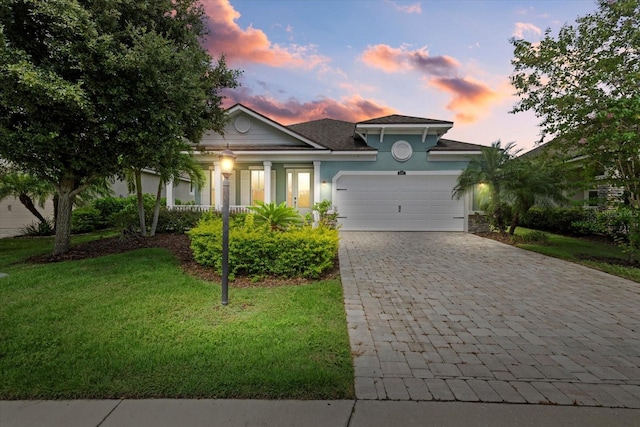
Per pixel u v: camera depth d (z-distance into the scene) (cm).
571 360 301
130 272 570
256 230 603
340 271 632
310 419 219
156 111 583
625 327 378
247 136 1309
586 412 228
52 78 485
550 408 232
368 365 289
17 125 580
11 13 499
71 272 566
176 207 1198
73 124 591
